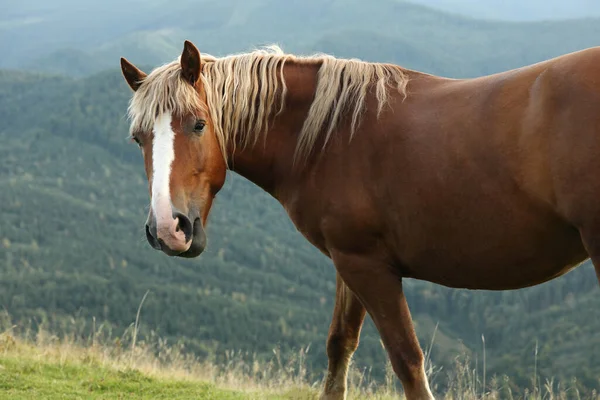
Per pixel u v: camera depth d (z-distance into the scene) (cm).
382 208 407
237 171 479
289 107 454
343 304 493
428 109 401
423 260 405
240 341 5266
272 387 761
